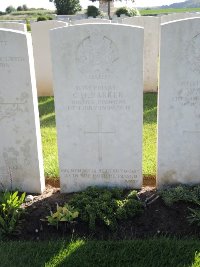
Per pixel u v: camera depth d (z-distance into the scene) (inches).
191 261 35.1
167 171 46.5
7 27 89.6
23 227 40.7
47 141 65.1
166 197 42.9
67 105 44.1
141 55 41.1
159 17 88.7
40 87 96.1
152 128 68.7
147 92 96.7
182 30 40.0
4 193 44.1
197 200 41.8
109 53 41.3
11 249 37.3
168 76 41.9
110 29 40.4
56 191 48.9
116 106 43.7
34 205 44.4
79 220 40.7
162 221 40.6
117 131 44.8
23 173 47.5
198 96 42.7
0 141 46.2
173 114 43.6
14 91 43.4
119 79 42.4
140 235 39.2
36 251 36.9
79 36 40.9
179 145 45.1
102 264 35.2
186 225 39.9
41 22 89.0
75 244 37.7
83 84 43.0
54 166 54.5
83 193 44.8
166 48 40.8
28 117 44.4
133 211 41.1
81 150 46.2
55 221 40.1
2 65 42.4
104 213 40.7
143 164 54.4
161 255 35.9
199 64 41.3
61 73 42.6
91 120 44.6
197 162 45.9
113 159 46.3
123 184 47.4
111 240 38.4
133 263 35.1
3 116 44.8
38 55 92.4
